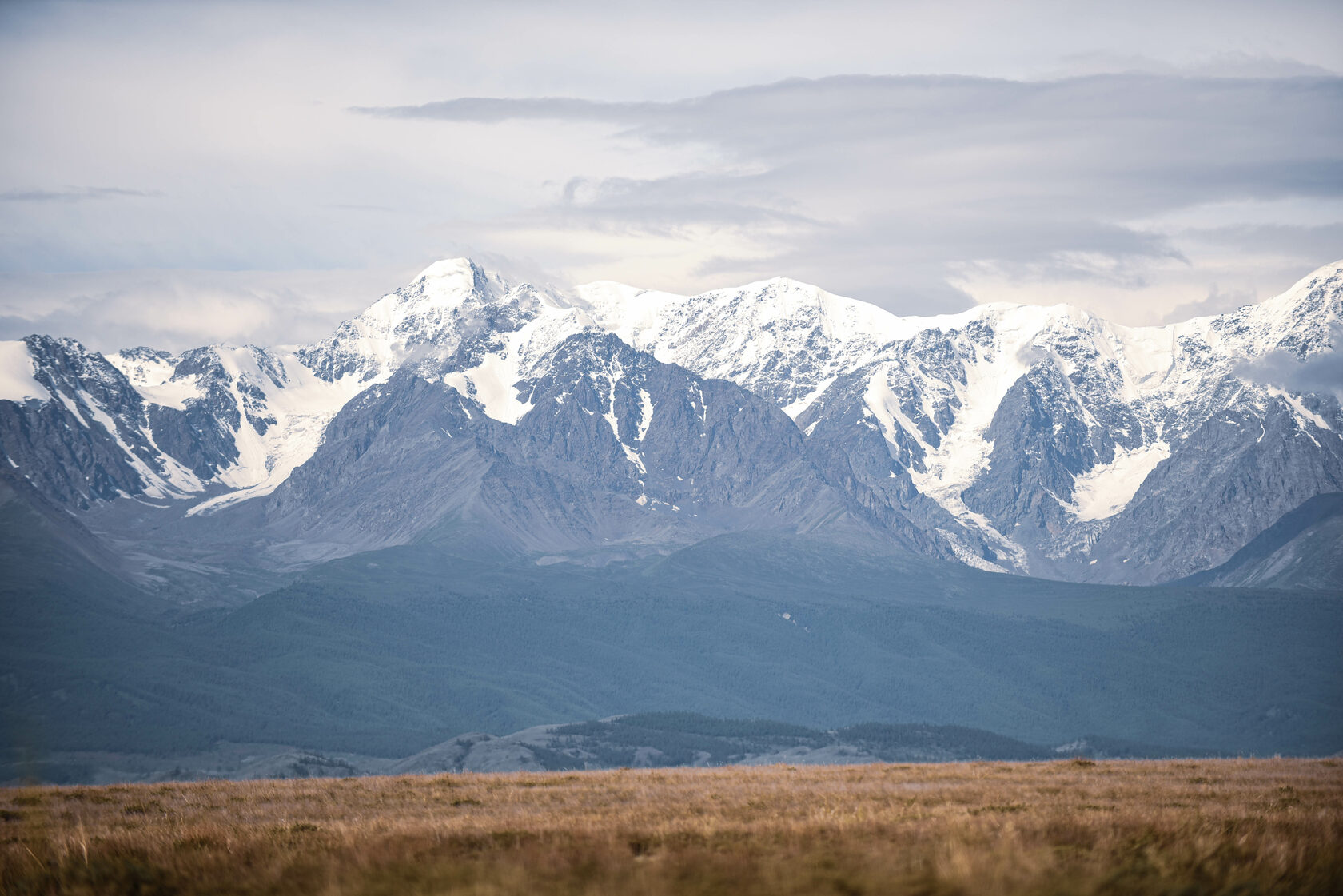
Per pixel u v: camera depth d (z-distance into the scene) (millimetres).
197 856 144750
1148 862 130250
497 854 140000
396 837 155125
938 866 124188
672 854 136000
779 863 128750
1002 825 153125
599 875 126562
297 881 130375
